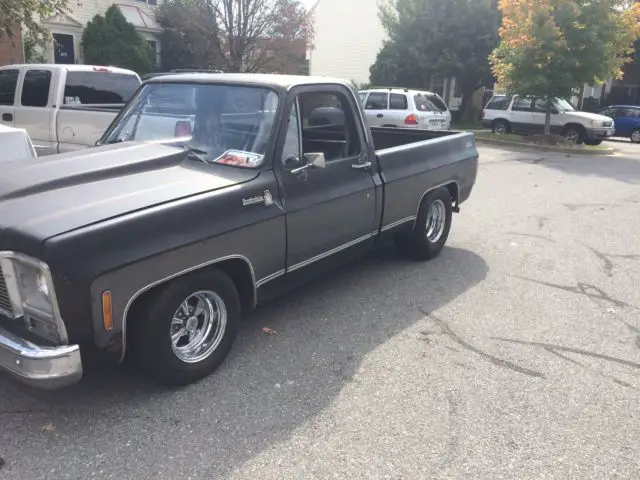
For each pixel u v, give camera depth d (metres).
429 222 6.42
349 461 3.07
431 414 3.52
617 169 14.41
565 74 18.16
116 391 3.66
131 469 2.96
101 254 3.04
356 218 4.99
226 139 4.28
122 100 9.48
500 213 9.09
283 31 24.09
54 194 3.41
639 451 3.23
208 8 23.70
